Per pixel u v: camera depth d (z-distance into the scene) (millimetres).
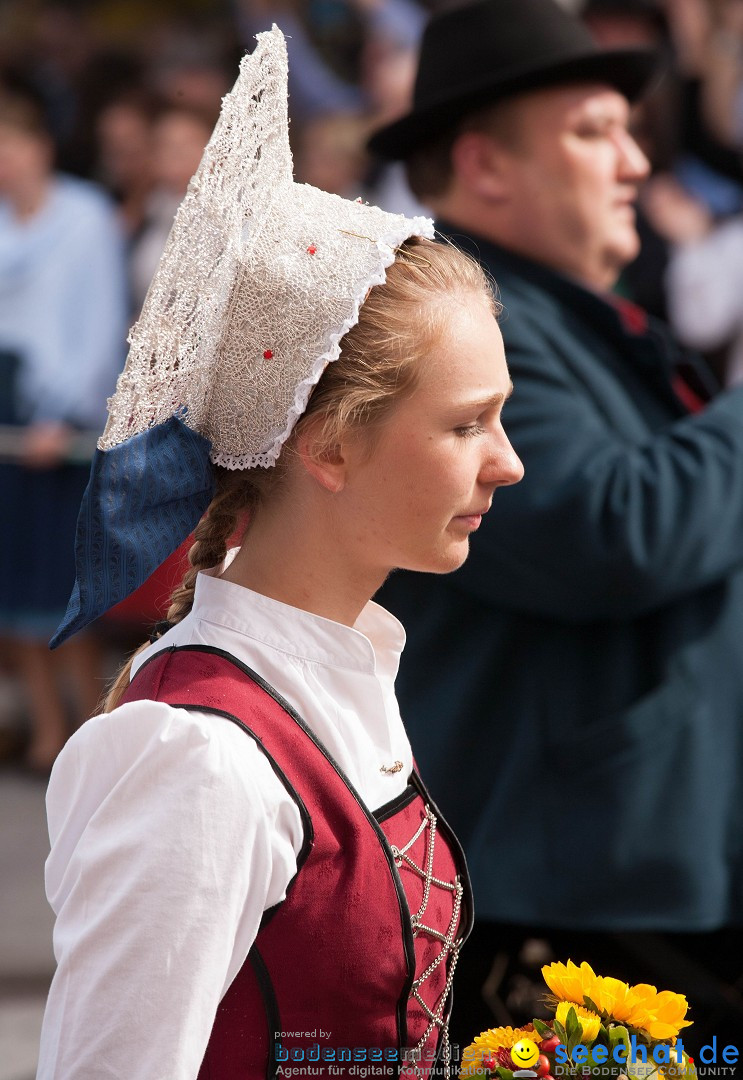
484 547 7191
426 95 8070
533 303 7707
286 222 4660
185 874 4059
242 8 21234
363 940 4449
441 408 4562
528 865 7199
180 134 18703
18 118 17891
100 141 19344
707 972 7840
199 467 4750
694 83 18156
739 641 7531
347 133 19094
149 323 4379
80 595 4465
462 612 7488
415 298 4590
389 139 8289
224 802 4129
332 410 4570
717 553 7203
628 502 7035
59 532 17219
